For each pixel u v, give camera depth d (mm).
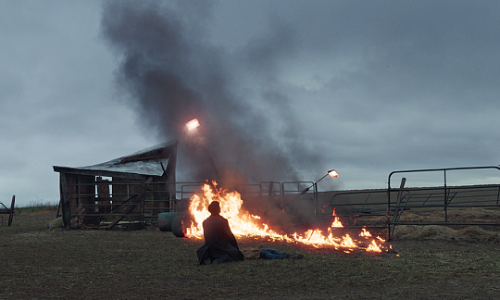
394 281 6219
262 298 5324
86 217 18297
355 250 9516
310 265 7547
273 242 11445
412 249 9648
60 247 11008
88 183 18547
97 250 10344
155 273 7172
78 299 5398
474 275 6562
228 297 5418
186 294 5621
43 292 5781
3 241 12625
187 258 8867
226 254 8109
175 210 18234
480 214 15953
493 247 9875
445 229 12164
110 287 6102
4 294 5648
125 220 18312
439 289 5625
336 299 5191
